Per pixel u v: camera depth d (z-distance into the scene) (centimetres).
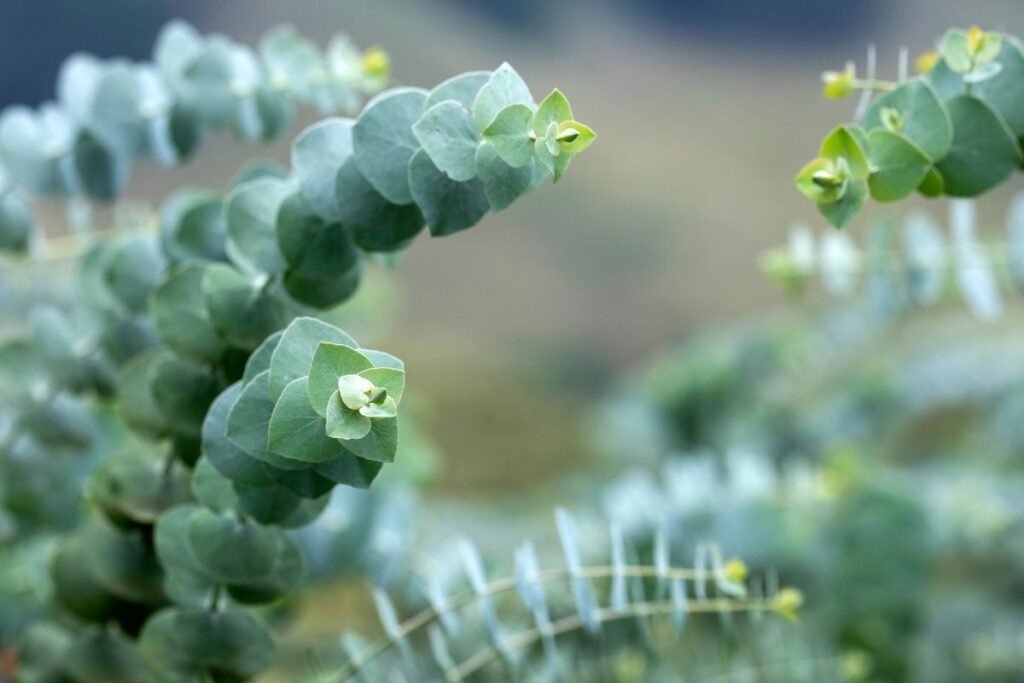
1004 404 192
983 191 90
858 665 130
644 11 657
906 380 204
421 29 578
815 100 634
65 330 107
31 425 109
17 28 544
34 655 106
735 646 103
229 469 86
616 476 214
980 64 90
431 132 83
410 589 125
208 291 93
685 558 130
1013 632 147
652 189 597
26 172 110
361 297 177
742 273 570
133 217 120
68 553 100
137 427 98
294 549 94
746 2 655
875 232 124
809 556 139
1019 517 153
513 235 586
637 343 547
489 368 430
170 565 94
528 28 629
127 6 558
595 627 100
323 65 104
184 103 105
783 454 204
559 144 82
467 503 229
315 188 89
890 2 638
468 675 106
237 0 564
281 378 82
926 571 140
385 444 81
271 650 96
